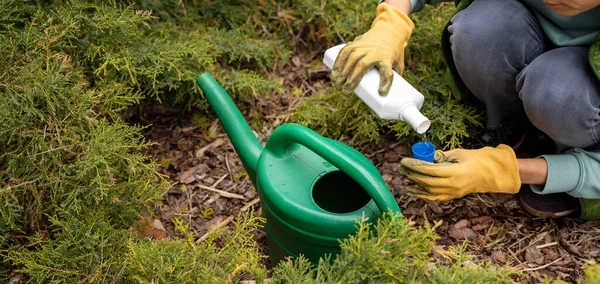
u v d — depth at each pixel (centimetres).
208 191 214
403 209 201
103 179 172
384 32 179
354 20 252
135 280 155
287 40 269
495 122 204
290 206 156
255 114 240
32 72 179
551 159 170
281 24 269
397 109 165
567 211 190
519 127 219
